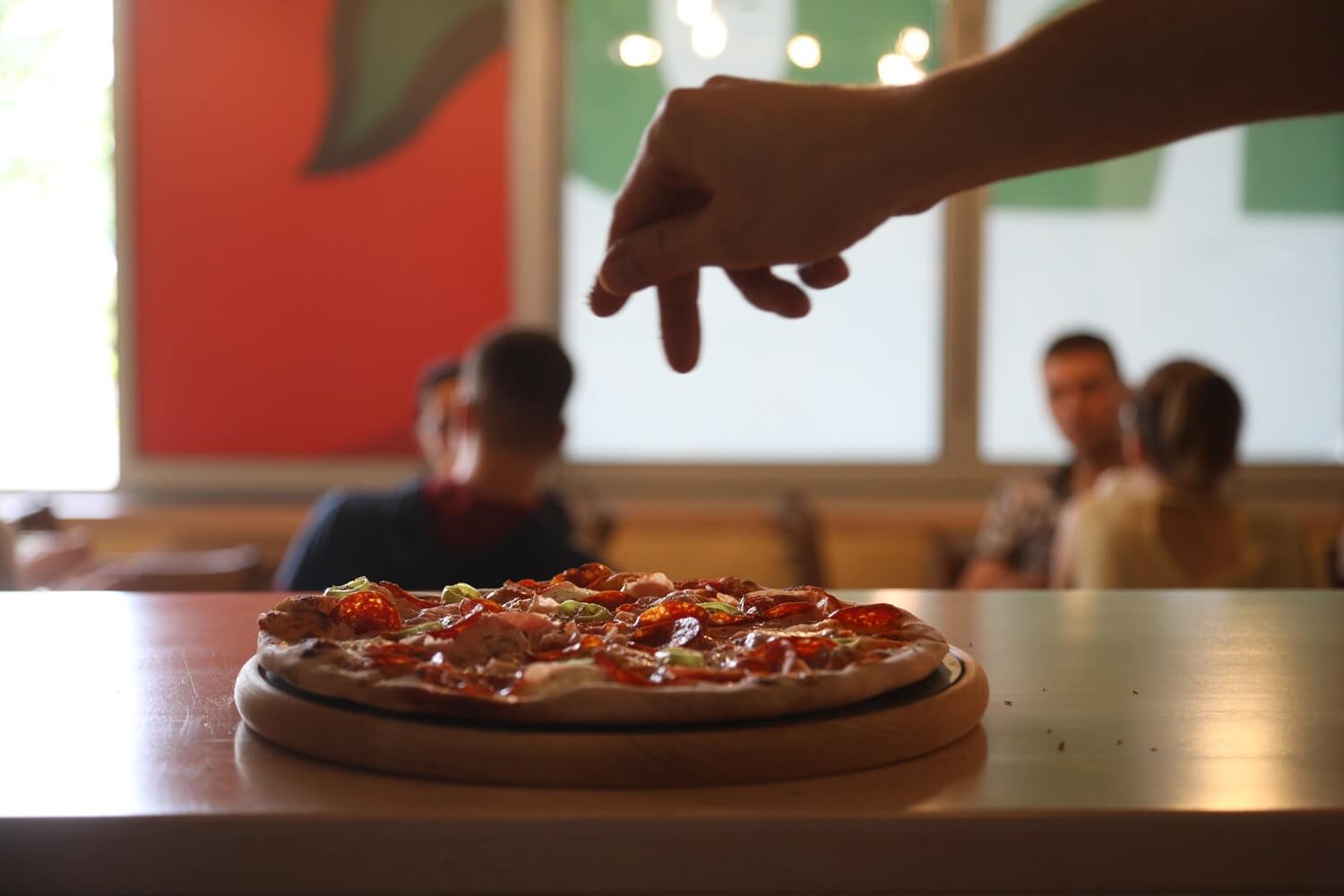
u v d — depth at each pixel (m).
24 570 2.28
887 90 0.58
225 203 3.39
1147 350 3.50
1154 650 0.86
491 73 3.40
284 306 3.42
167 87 3.37
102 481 3.47
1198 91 0.53
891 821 0.51
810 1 3.37
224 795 0.53
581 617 0.72
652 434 3.52
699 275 0.75
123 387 3.43
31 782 0.55
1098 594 1.12
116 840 0.50
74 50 3.39
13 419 3.45
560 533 1.71
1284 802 0.52
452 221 3.42
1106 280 3.49
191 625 0.95
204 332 3.42
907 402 3.52
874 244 3.49
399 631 0.69
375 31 3.38
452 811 0.51
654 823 0.50
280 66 3.38
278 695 0.61
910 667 0.63
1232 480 3.53
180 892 0.50
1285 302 3.50
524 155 3.41
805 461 3.53
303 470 3.45
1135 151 0.56
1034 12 3.40
